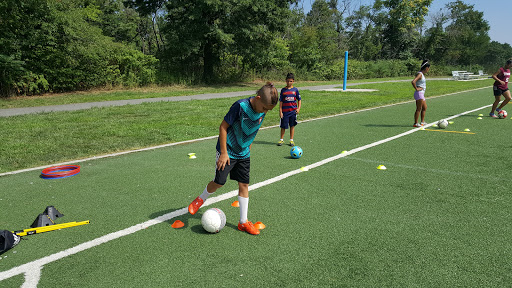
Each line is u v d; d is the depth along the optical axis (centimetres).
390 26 6203
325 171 581
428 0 5888
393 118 1187
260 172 578
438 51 6506
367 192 481
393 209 423
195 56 2828
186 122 1048
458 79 3941
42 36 1733
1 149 711
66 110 1299
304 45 3919
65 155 683
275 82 3209
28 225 389
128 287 269
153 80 2406
